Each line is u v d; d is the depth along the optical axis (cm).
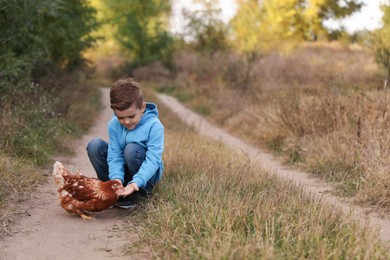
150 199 553
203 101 2120
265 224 441
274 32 3316
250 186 609
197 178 604
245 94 1761
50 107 1070
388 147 746
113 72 4031
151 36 4069
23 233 477
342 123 945
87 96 1831
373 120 844
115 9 4128
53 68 1557
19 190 610
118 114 521
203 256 385
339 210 531
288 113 1098
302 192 602
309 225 466
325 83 1419
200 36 3662
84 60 1956
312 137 978
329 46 3120
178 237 437
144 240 451
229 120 1552
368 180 681
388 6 1543
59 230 488
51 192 632
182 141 984
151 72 3738
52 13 1077
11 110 884
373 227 492
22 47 1124
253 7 3472
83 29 1683
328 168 812
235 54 2881
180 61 3559
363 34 1811
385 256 410
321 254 387
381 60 1557
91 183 514
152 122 544
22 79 1001
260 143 1173
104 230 491
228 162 729
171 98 2708
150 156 534
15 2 969
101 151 568
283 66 2088
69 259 419
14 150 775
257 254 383
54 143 927
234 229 448
